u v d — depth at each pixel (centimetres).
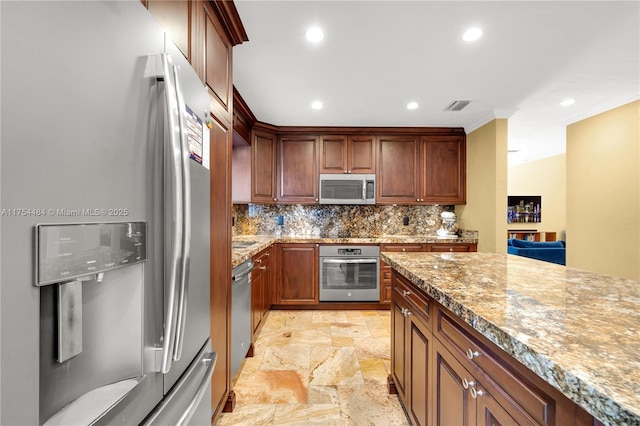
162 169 77
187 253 78
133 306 69
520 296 100
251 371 219
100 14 58
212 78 146
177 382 87
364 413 173
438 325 120
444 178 388
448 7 165
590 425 53
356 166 385
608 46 203
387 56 216
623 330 71
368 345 264
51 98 49
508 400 76
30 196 46
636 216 300
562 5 163
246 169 351
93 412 58
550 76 248
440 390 118
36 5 47
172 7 105
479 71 239
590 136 346
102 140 59
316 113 336
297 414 172
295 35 190
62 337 55
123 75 64
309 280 363
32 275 46
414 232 423
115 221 61
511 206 674
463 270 145
